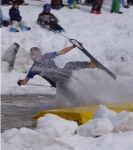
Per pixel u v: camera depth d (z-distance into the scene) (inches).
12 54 936.3
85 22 1157.1
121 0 1298.0
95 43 1066.7
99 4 1220.5
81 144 375.9
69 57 978.1
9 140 356.8
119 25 1159.6
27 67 900.6
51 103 651.5
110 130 410.3
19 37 1053.2
